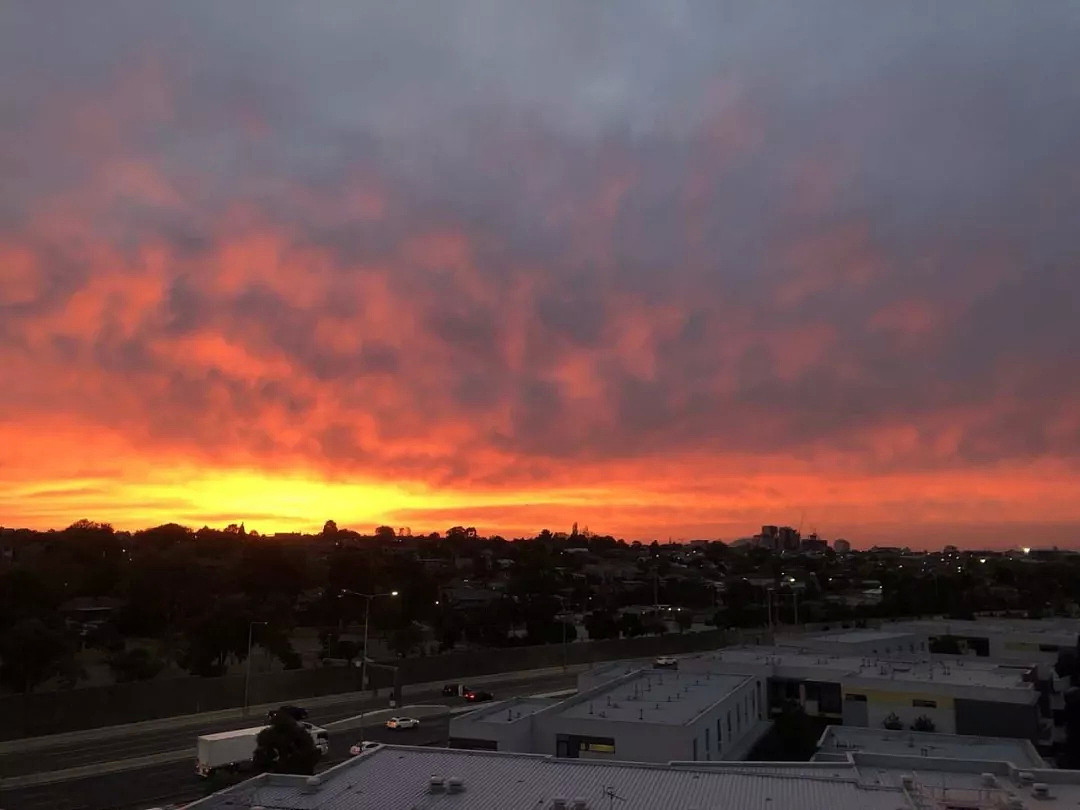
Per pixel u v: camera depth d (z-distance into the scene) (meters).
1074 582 164.88
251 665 89.38
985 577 183.62
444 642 105.81
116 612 102.44
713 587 178.88
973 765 28.16
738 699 51.88
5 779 48.59
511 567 185.00
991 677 55.94
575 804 23.30
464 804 24.78
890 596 146.88
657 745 41.94
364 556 135.75
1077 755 51.25
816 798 24.64
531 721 44.97
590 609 150.75
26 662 67.62
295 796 26.09
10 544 135.88
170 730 62.81
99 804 43.94
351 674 81.75
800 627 126.56
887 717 53.31
